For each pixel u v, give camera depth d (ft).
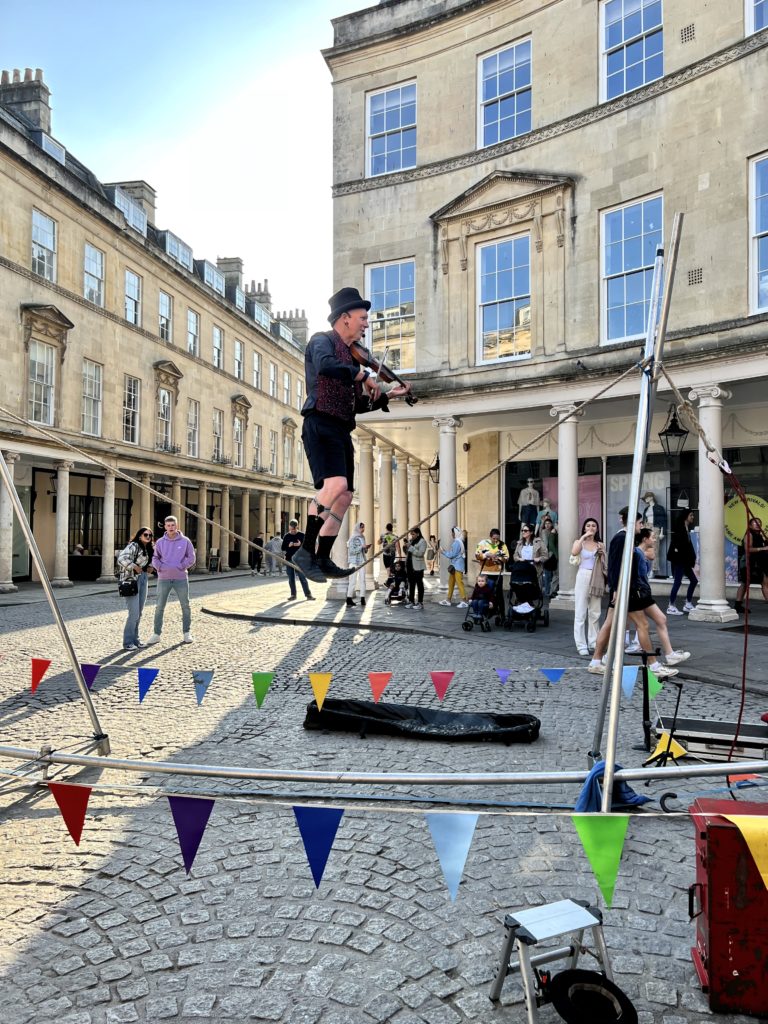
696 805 9.62
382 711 21.29
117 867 12.38
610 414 54.90
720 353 41.55
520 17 52.26
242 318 129.08
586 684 26.73
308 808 8.14
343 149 59.47
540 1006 8.11
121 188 101.50
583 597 32.68
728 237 42.39
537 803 14.82
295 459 156.87
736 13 42.29
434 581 64.64
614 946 9.88
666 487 54.08
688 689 25.38
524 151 51.85
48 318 76.33
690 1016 8.44
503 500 62.90
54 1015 8.54
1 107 74.54
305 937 10.17
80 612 55.21
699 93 43.60
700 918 9.12
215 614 52.54
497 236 52.95
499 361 53.11
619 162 47.24
